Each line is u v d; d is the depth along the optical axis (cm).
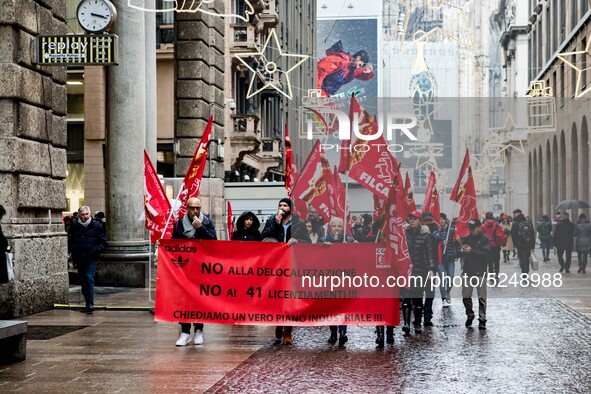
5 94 1316
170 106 3512
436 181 1140
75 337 1117
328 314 1067
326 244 1071
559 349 1020
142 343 1069
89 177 3419
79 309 1426
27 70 1352
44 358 948
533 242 1152
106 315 1365
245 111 4350
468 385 801
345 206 1085
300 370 880
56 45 1372
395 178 1084
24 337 930
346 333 1159
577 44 3738
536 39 5406
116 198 1941
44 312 1390
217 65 2447
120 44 1934
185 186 1164
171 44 3469
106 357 958
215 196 2380
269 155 4881
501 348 1033
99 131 3416
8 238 1297
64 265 1479
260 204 2977
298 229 1084
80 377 835
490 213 1170
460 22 4462
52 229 1445
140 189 1952
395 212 1077
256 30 4350
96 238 1421
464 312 1452
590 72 3388
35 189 1374
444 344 1072
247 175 4559
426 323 1266
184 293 1069
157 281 1070
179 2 2256
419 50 1773
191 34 2278
